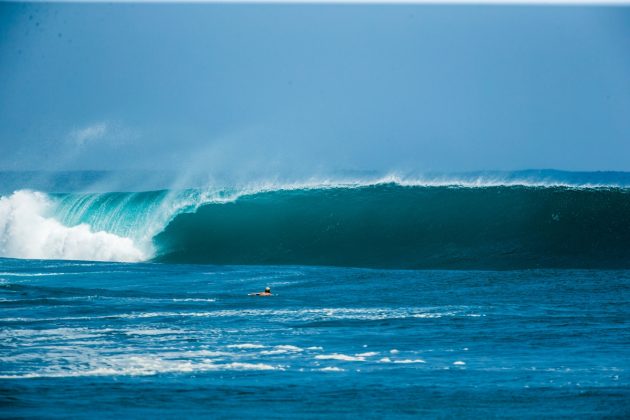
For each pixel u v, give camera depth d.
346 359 50.78
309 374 46.19
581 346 55.81
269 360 50.25
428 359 50.91
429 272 112.69
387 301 82.31
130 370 46.91
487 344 56.44
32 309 73.31
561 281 99.75
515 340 57.94
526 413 37.47
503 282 99.50
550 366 48.78
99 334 60.00
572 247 130.88
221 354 52.22
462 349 54.50
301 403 39.28
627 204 137.50
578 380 44.72
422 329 63.03
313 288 96.31
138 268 120.50
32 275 110.75
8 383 43.16
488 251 133.12
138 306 76.69
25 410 37.22
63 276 109.94
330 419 36.31
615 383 43.84
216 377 45.22
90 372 46.25
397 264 133.12
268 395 40.88
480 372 46.84
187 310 74.19
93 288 96.25
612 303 79.75
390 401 39.69
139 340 57.44
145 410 37.53
